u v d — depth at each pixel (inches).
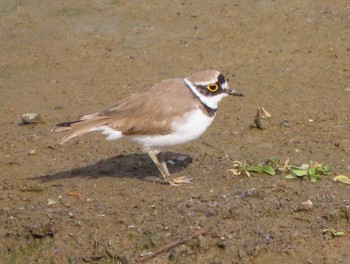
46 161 589.0
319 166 540.1
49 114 660.1
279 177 536.1
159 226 493.4
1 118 660.7
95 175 561.0
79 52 757.9
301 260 475.8
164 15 805.2
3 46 772.6
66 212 515.5
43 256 498.0
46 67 739.4
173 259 478.6
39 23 804.0
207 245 481.4
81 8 823.7
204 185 532.7
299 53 731.4
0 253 507.8
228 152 580.7
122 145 604.7
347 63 709.3
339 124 613.9
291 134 603.2
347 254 477.4
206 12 806.5
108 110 527.8
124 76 714.2
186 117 514.3
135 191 531.8
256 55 733.3
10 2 839.1
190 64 724.0
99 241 494.0
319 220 497.7
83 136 620.1
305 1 810.2
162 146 527.8
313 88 673.6
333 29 765.9
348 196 512.1
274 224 493.4
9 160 593.3
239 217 497.4
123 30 784.9
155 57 741.9
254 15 795.4
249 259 476.1
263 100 660.1
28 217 518.0
